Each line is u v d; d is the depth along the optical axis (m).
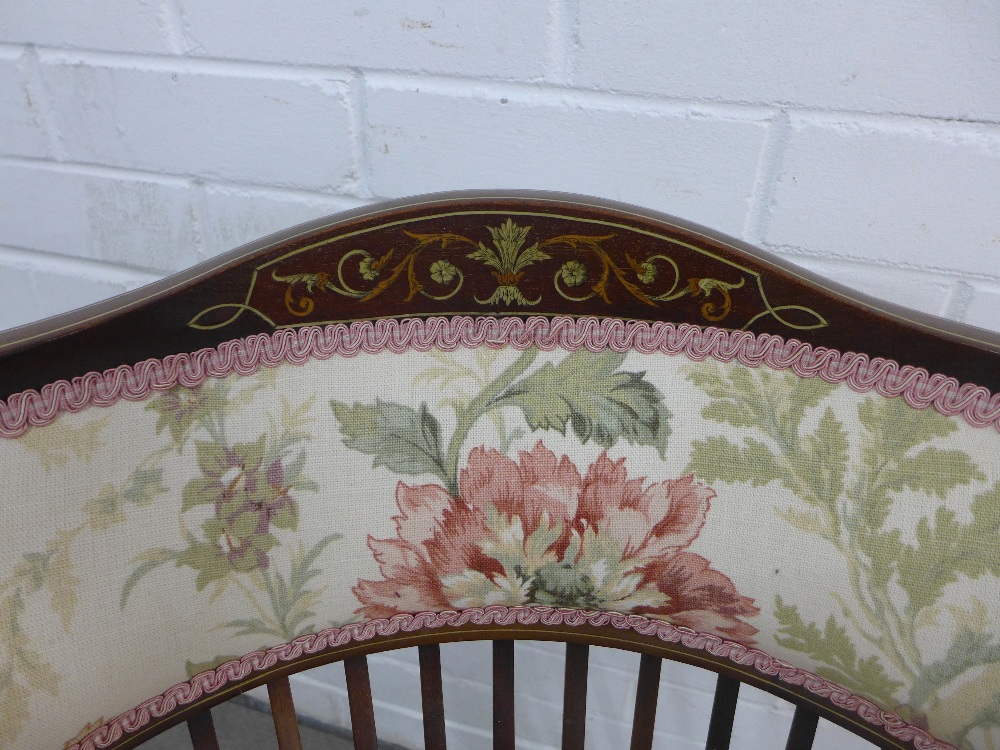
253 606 0.41
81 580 0.36
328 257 0.37
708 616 0.43
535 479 0.41
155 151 0.63
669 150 0.52
